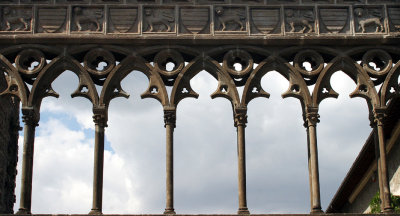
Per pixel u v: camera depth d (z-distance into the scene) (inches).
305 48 1168.8
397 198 1251.8
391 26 1180.5
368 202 1637.6
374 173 1562.5
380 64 1187.3
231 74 1155.9
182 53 1165.7
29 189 1105.4
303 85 1152.8
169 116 1130.7
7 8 1171.9
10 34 1157.1
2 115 1255.5
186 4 1177.4
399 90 1156.5
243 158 1116.5
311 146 1127.0
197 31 1167.0
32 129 1129.4
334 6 1186.0
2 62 1151.0
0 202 1245.7
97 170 1107.3
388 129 1421.0
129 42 1159.0
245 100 1141.7
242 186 1104.8
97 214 1080.8
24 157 1112.8
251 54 1169.4
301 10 1185.4
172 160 1113.4
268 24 1175.0
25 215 1064.2
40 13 1170.6
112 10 1175.0
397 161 1448.1
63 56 1152.8
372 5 1188.5
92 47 1158.3
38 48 1157.1
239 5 1179.3
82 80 1146.7
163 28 1168.2
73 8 1173.7
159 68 1155.3
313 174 1114.7
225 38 1160.2
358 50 1171.3
